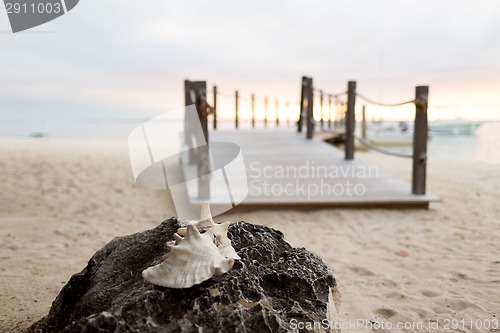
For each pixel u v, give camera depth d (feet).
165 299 4.56
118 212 16.22
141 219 15.25
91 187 20.84
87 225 14.43
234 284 4.77
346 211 15.34
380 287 9.07
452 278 9.48
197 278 4.52
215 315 4.35
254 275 5.14
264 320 4.33
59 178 23.29
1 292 8.72
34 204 17.39
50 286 9.14
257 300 4.73
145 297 4.51
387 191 16.63
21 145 43.09
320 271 5.63
